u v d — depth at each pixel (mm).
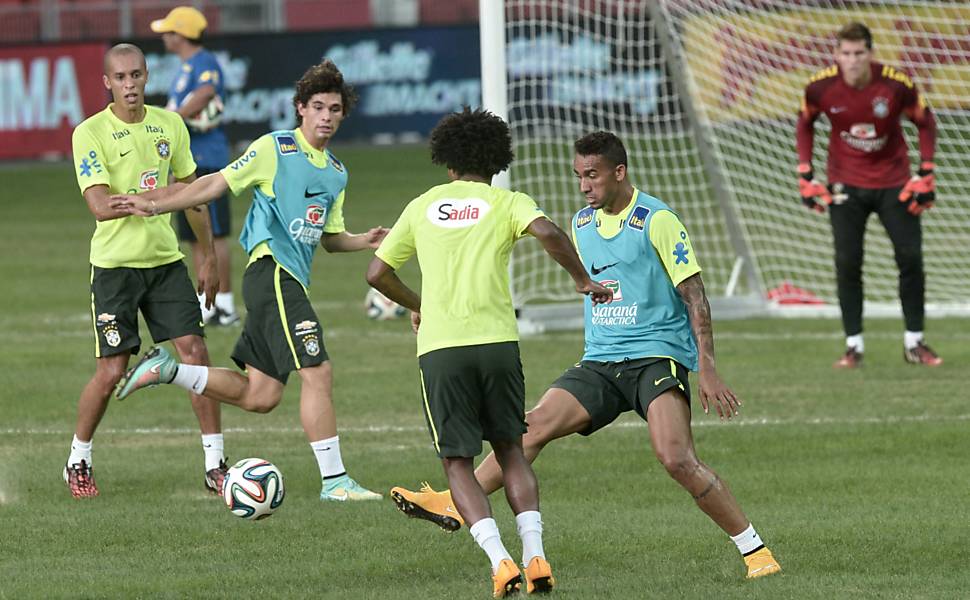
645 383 20703
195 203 24875
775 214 62156
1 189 96125
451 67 108812
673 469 19953
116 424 33594
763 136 65312
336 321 50562
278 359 25891
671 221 20625
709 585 19750
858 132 39312
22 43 107438
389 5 115500
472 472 19516
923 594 19125
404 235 19953
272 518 24359
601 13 83250
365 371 40312
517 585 18625
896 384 37500
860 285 40031
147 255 26703
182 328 26891
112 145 26438
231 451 30609
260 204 25750
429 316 19531
